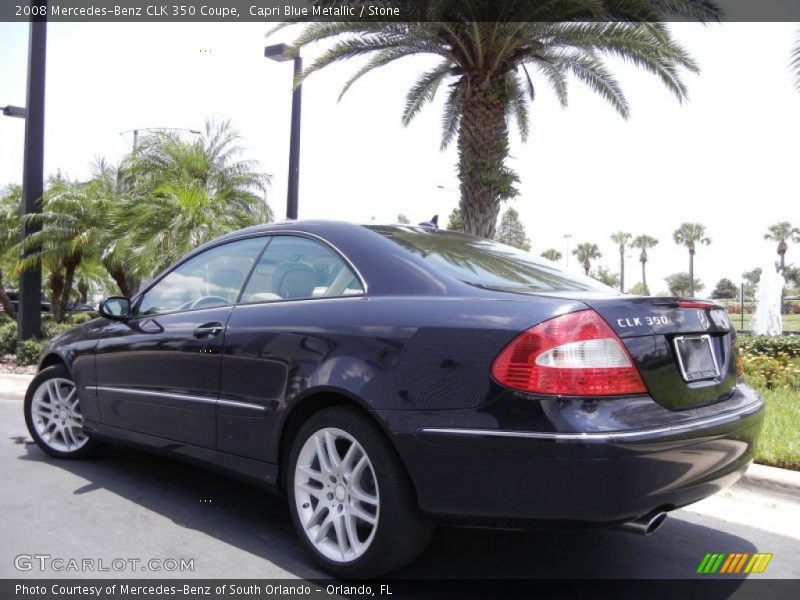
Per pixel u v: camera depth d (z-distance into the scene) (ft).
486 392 8.38
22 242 37.14
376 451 9.14
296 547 10.98
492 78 34.50
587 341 8.20
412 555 9.34
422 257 10.46
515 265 11.37
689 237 266.57
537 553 10.98
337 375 9.59
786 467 14.69
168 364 12.58
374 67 38.01
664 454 8.09
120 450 16.94
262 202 48.73
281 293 11.51
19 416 21.79
